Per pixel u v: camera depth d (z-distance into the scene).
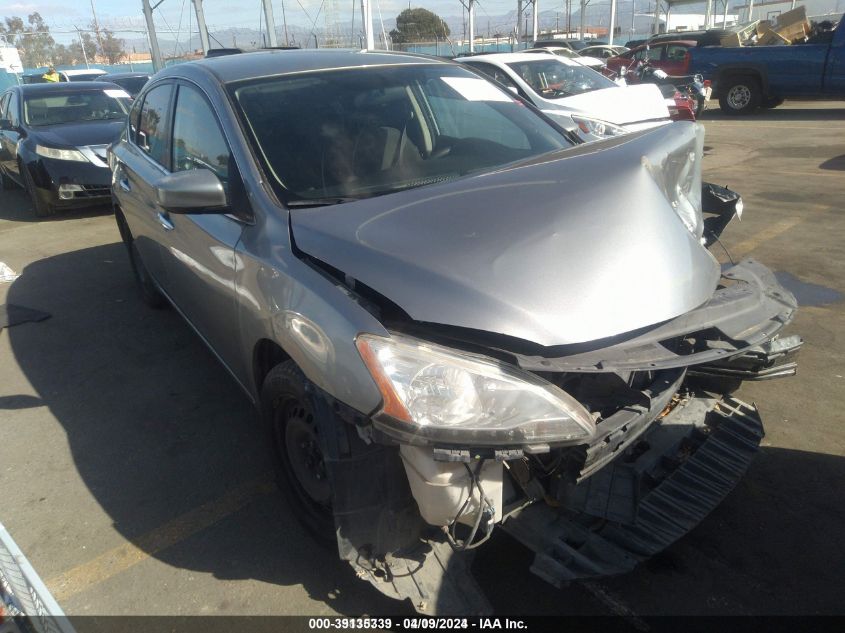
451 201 2.37
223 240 2.87
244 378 3.07
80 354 4.62
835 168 8.86
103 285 5.96
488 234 2.16
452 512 2.05
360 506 2.18
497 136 3.30
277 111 3.04
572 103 8.45
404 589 2.25
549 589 2.50
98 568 2.74
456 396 1.91
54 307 5.49
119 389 4.11
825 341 4.21
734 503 2.89
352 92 3.24
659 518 2.38
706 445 2.70
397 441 1.94
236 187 2.82
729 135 12.19
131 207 4.51
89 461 3.43
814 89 13.88
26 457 3.49
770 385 3.76
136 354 4.57
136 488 3.21
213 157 3.14
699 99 13.44
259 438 3.54
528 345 1.96
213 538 2.87
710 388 3.07
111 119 9.48
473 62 9.30
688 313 2.20
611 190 2.29
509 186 2.41
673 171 2.60
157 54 26.78
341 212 2.47
